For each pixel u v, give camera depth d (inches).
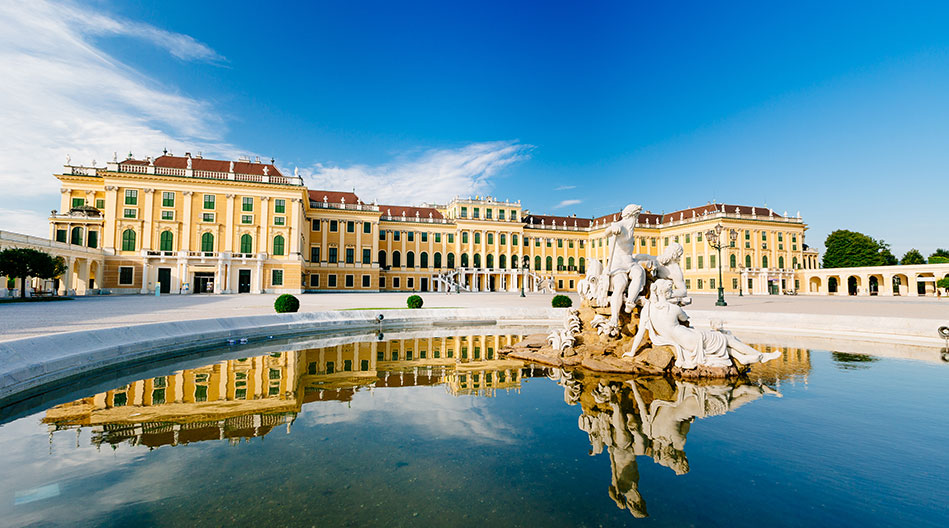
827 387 303.4
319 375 358.3
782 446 197.3
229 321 561.3
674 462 182.1
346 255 2588.6
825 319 599.8
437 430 223.8
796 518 136.9
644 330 379.9
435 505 146.6
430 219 2869.1
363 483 163.6
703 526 132.7
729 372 334.3
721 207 2797.7
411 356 451.5
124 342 401.1
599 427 227.3
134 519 137.3
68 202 1893.5
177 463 182.1
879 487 157.6
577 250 3193.9
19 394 281.6
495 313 830.5
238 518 138.1
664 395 289.1
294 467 178.1
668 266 428.5
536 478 167.9
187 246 1899.6
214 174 1951.3
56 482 163.2
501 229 2989.7
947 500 147.2
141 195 1857.8
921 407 254.7
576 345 424.2
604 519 136.6
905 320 532.1
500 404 272.1
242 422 236.5
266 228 2015.3
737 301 1459.2
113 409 259.1
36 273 1200.8
